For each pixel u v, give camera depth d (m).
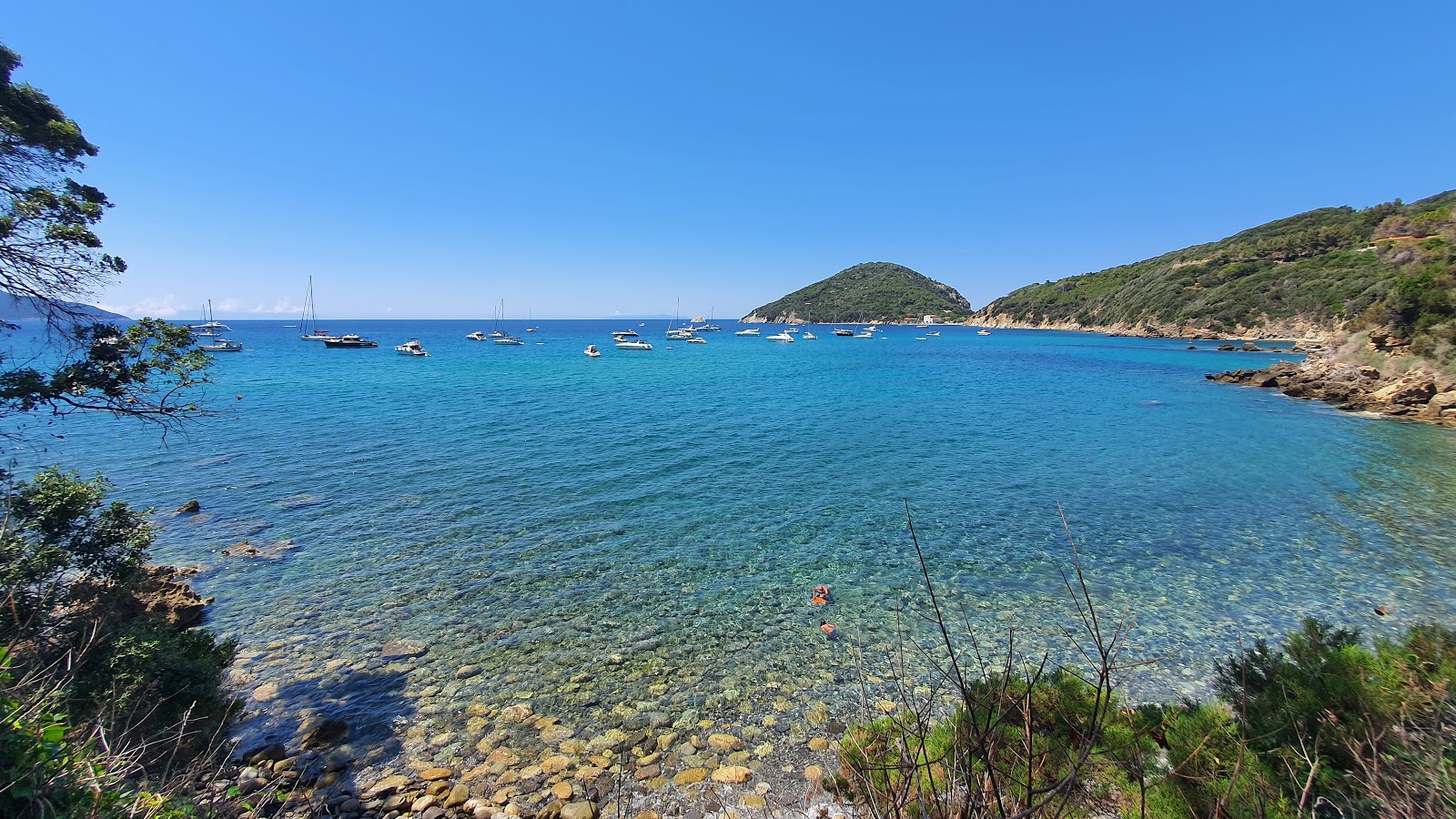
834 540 15.25
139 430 28.72
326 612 11.40
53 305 8.58
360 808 6.66
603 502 18.12
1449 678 4.30
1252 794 3.63
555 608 11.64
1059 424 32.19
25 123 8.30
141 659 7.38
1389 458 23.97
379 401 39.25
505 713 8.48
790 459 23.89
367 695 8.86
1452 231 73.88
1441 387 36.16
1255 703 4.98
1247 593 12.21
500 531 15.71
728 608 11.69
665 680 9.32
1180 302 133.88
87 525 9.86
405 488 19.41
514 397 42.28
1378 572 13.15
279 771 7.21
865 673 9.51
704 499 18.58
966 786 3.03
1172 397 43.91
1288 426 31.42
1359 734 4.09
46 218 8.44
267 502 17.81
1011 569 13.51
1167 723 5.10
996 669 9.61
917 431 30.02
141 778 5.85
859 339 150.12
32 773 3.35
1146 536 15.47
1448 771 3.48
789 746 7.79
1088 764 4.50
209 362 10.00
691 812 6.67
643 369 66.44
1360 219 131.38
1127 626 10.92
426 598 12.00
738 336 168.25
